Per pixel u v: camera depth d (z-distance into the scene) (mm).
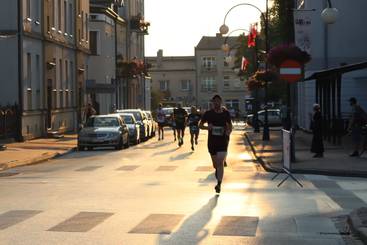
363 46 48688
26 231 11859
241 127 77438
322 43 49062
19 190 17906
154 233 11727
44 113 46500
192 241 11047
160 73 152625
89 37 67375
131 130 41906
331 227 12414
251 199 16125
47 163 28344
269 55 33656
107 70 72000
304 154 29438
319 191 17781
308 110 50656
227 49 49938
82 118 59938
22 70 41344
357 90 46969
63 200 15891
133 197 16453
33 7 44250
